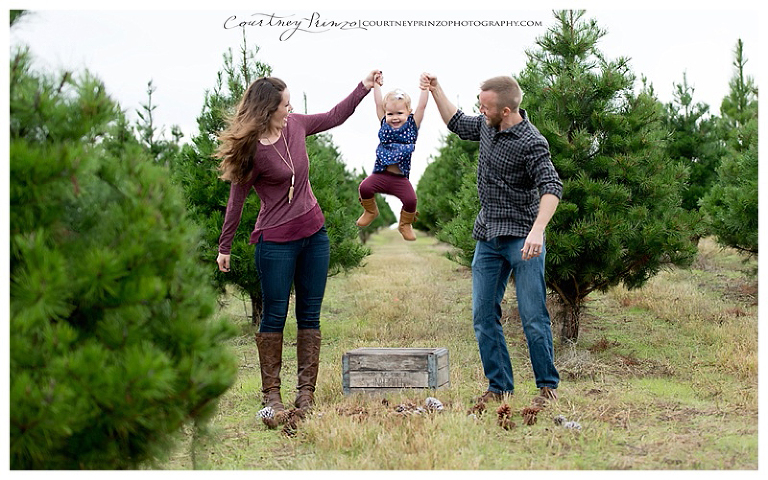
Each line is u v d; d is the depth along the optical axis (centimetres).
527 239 437
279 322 487
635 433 434
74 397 264
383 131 505
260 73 802
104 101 300
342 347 713
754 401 495
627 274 701
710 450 401
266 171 459
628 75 684
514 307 912
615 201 647
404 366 524
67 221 291
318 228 484
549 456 394
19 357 261
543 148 455
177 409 300
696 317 814
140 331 292
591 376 587
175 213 321
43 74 300
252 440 435
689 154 1307
